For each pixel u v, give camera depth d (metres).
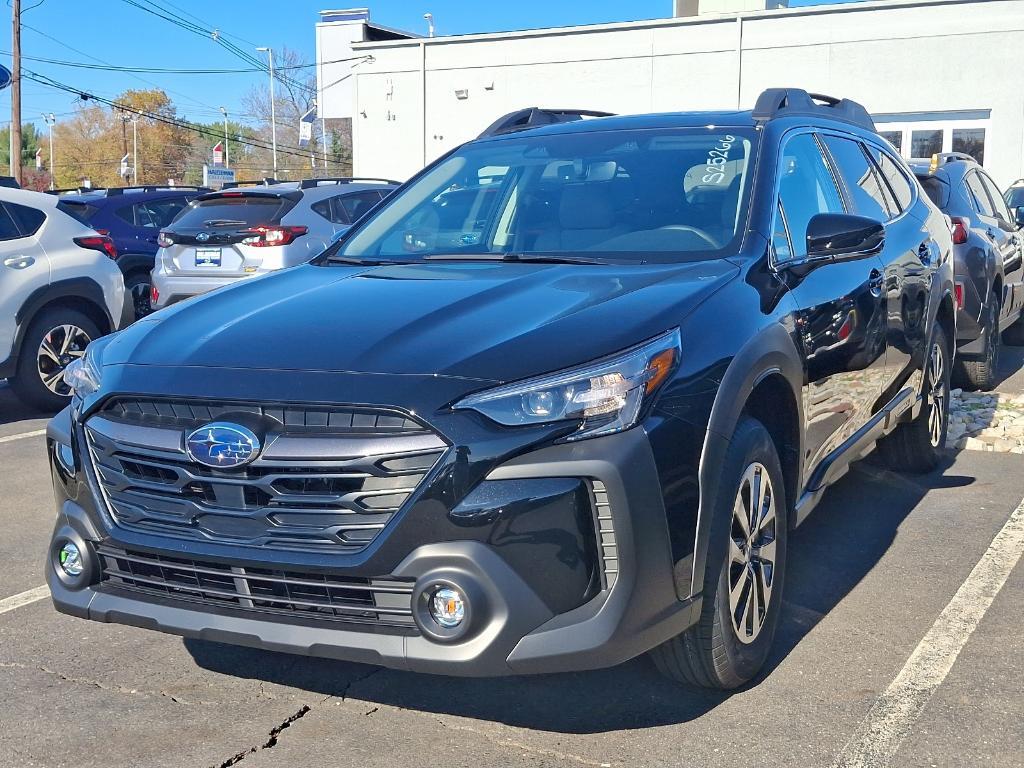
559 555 2.67
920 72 22.19
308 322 3.15
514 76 25.81
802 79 23.12
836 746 3.00
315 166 82.12
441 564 2.66
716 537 3.00
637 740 3.06
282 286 3.67
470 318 3.06
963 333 7.83
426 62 26.69
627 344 2.85
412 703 3.33
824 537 4.85
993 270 7.95
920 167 8.42
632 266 3.58
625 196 4.04
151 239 12.81
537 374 2.74
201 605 2.93
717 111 4.62
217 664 3.64
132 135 107.81
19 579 4.48
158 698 3.39
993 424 6.99
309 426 2.78
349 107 40.72
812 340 3.70
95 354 3.30
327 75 40.84
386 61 27.09
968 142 22.06
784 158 4.13
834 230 3.72
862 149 5.07
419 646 2.71
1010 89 21.55
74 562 3.11
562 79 25.30
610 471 2.70
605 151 4.33
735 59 23.55
